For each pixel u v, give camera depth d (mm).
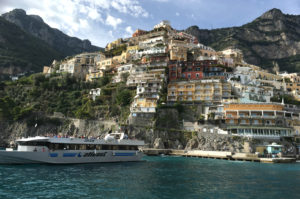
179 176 37719
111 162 52406
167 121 95125
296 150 83562
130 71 125875
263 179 37031
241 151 79188
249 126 87188
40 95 123375
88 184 29609
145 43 165625
